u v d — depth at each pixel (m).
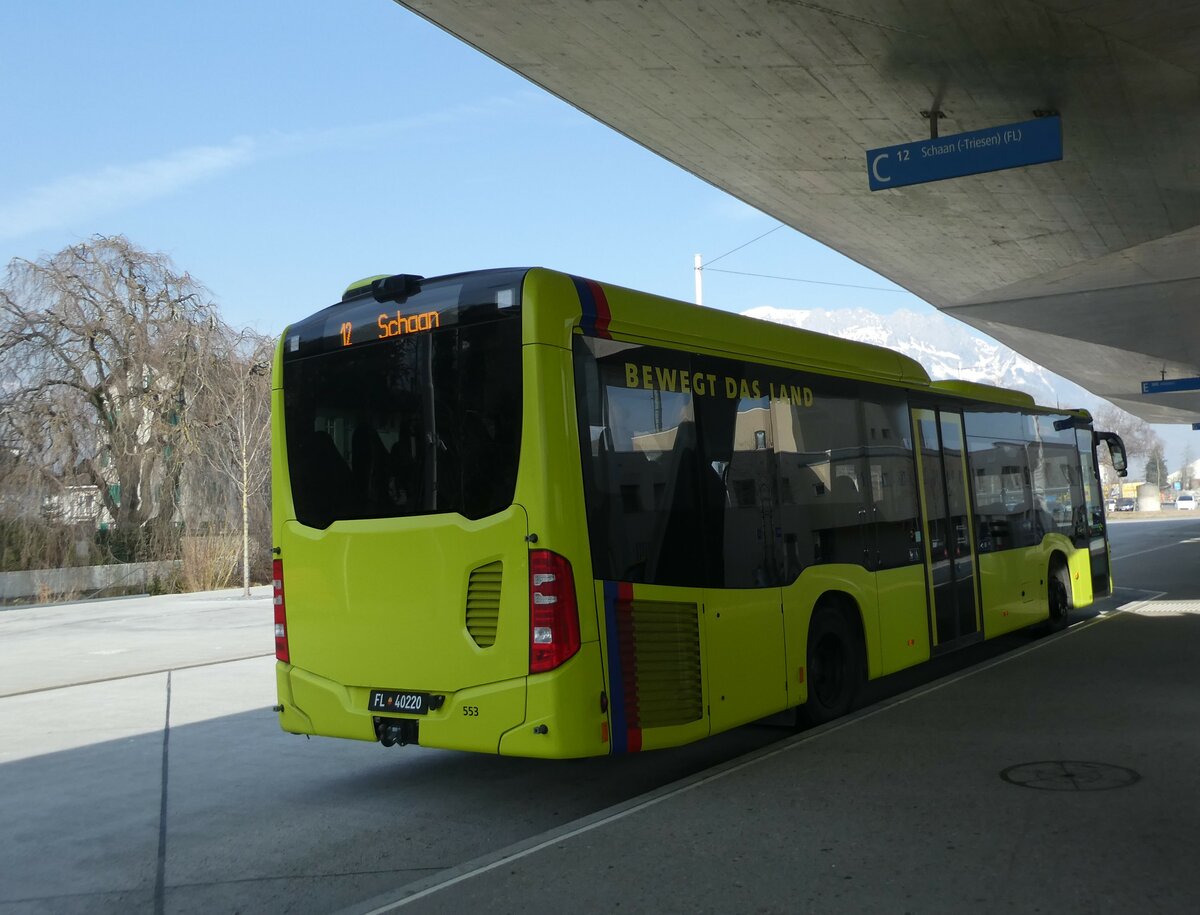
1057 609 13.36
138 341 31.25
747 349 7.71
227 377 32.03
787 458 8.00
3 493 29.78
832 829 5.34
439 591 6.31
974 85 13.51
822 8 11.43
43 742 9.45
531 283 6.15
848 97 14.11
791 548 7.88
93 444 31.03
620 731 6.11
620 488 6.35
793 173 17.47
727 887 4.59
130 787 7.66
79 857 6.00
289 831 6.38
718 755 8.05
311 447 7.04
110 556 31.14
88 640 18.52
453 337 6.41
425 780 7.58
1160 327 31.77
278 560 7.16
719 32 12.16
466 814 6.65
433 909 4.47
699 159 16.83
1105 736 7.18
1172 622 13.49
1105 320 30.50
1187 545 35.56
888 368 9.74
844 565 8.57
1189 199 18.45
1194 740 7.02
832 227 20.59
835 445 8.70
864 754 6.85
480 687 6.12
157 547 31.89
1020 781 6.11
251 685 12.47
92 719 10.52
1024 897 4.36
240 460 30.42
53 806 7.18
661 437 6.74
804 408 8.32
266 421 32.31
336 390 6.93
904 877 4.64
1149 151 15.86
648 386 6.70
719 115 14.87
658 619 6.48
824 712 8.26
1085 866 4.69
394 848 5.98
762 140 15.91
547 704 5.87
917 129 15.34
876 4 11.25
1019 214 19.47
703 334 7.26
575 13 11.71
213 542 32.22
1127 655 10.77
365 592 6.65
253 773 7.99
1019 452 12.70
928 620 9.89
